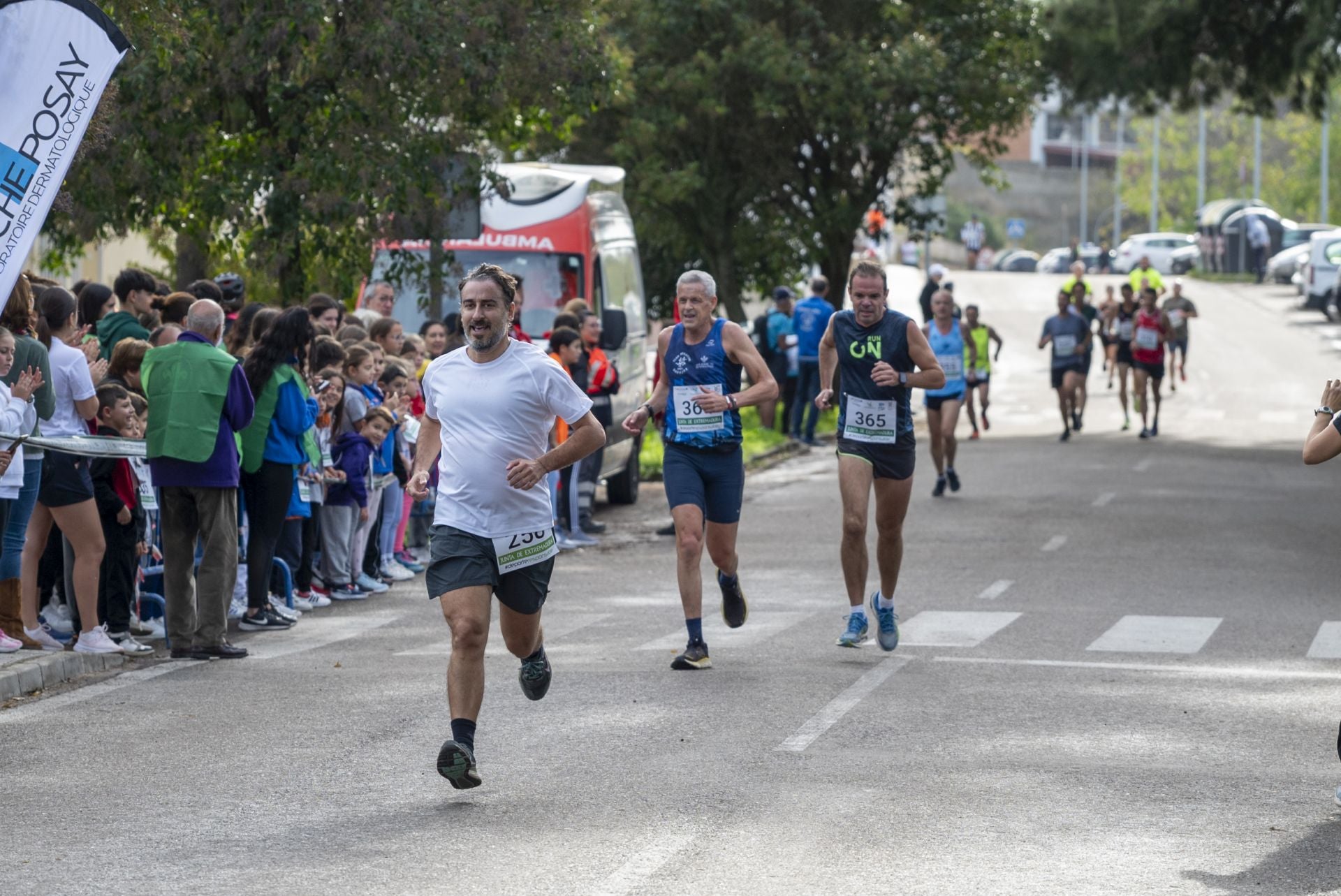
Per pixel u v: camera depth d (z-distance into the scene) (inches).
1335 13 2635.3
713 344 1009.5
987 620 1191.6
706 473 1016.9
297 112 1731.1
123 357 1131.9
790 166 3238.2
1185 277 7485.2
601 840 650.2
